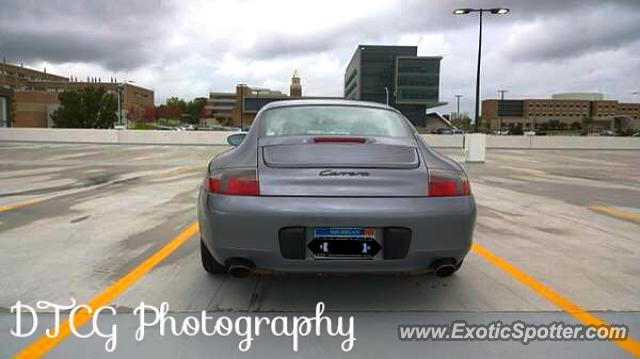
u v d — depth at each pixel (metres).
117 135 30.08
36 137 30.17
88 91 70.19
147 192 8.55
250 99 98.75
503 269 4.19
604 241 5.24
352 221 2.83
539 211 7.06
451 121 127.25
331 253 2.88
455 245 2.97
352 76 127.56
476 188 9.74
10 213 6.46
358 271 2.90
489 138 30.28
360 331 2.97
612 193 9.15
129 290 3.59
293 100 4.19
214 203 2.96
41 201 7.46
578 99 142.00
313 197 2.87
